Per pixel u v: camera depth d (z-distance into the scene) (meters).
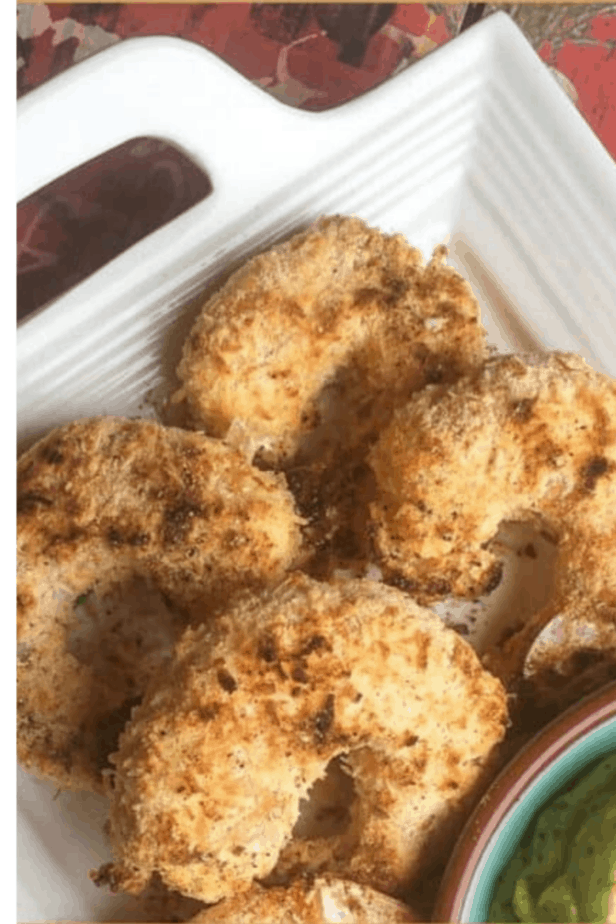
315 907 0.24
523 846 0.24
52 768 0.26
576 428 0.24
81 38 0.28
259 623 0.23
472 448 0.24
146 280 0.27
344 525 0.26
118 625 0.26
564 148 0.28
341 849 0.25
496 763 0.24
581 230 0.28
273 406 0.26
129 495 0.25
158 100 0.26
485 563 0.25
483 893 0.23
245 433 0.26
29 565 0.25
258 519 0.25
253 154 0.27
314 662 0.23
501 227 0.28
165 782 0.23
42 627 0.25
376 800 0.25
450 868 0.23
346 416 0.26
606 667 0.25
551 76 0.27
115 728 0.26
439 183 0.28
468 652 0.24
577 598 0.25
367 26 0.29
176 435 0.25
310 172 0.27
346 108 0.27
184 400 0.26
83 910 0.26
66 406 0.27
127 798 0.23
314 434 0.27
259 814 0.23
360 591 0.24
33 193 0.28
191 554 0.25
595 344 0.28
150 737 0.23
